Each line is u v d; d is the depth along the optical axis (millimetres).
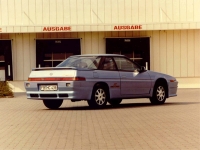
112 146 8242
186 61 28016
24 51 27656
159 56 27969
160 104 16922
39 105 17438
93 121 11820
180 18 27984
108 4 27828
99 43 27750
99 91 15102
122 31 27703
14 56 27688
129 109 15047
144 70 16453
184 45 27969
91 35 27719
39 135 9633
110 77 15328
